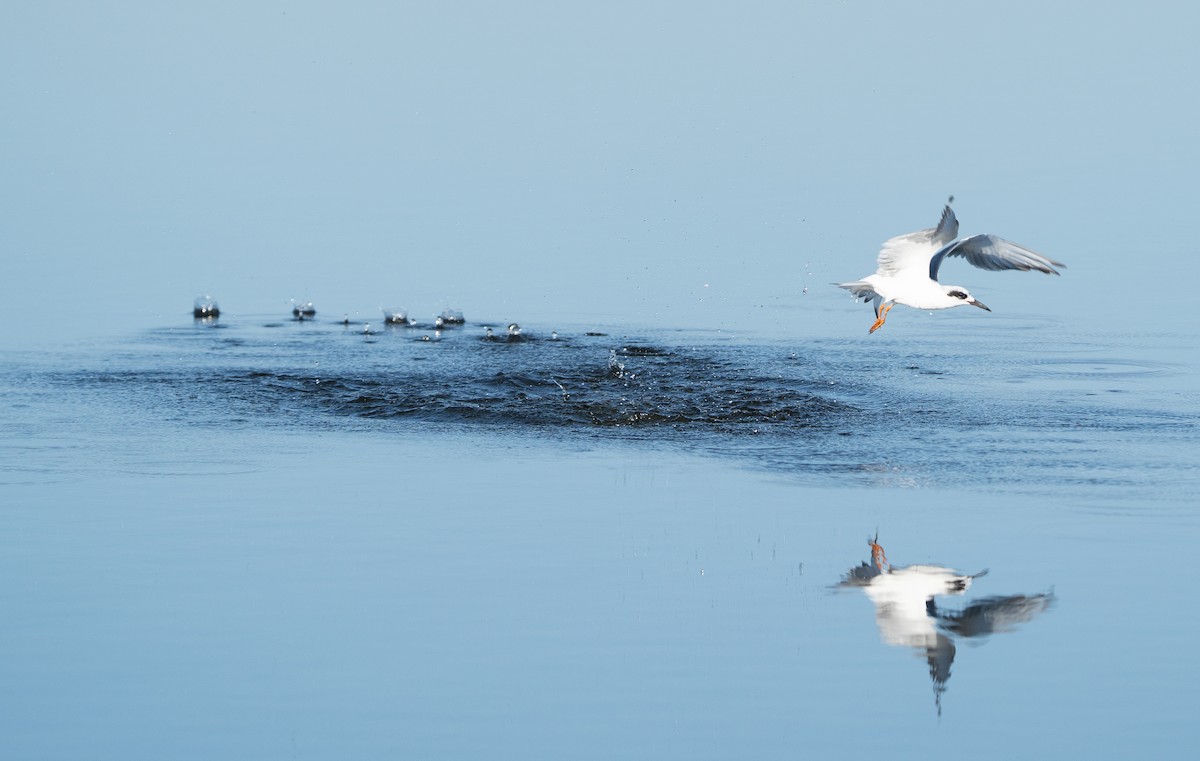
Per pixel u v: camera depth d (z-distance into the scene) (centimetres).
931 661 1015
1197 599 1123
